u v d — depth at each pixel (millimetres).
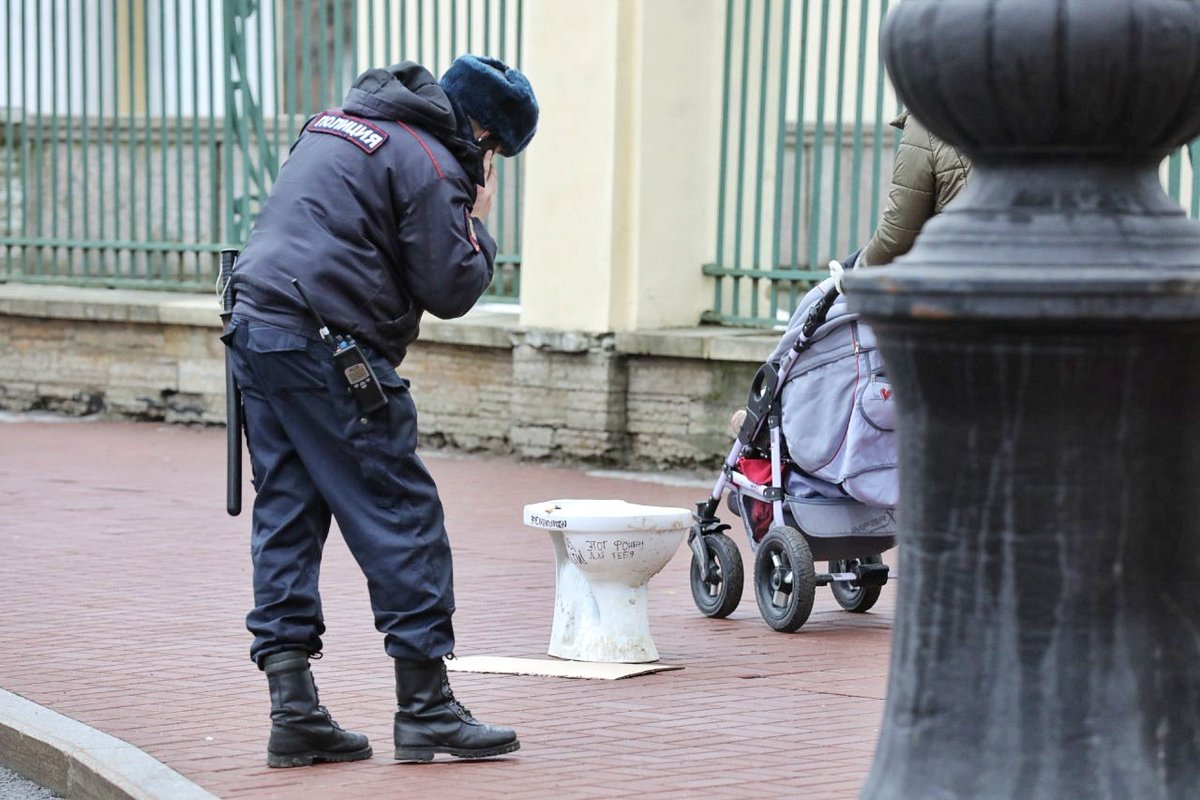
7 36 50219
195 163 46812
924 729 10367
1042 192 10031
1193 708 10234
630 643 20812
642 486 36562
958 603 10203
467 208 16141
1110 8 9555
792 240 37594
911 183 21578
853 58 44250
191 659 20797
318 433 15727
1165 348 9766
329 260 15633
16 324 49906
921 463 10312
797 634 22656
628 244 38688
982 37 9758
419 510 15953
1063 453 9867
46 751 16750
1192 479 10188
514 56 41688
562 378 39469
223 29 46062
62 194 50781
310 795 15133
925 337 10000
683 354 37500
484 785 15422
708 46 39062
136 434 45469
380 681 19688
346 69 53312
